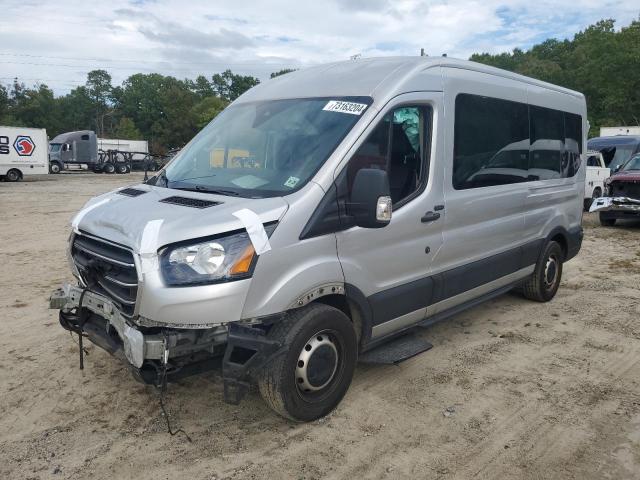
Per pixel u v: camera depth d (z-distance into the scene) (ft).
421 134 14.93
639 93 183.52
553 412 13.62
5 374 15.26
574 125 23.44
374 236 13.55
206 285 10.84
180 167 15.08
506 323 20.15
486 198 17.40
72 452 11.69
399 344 15.25
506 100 18.45
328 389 12.98
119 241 11.51
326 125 13.53
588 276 27.43
